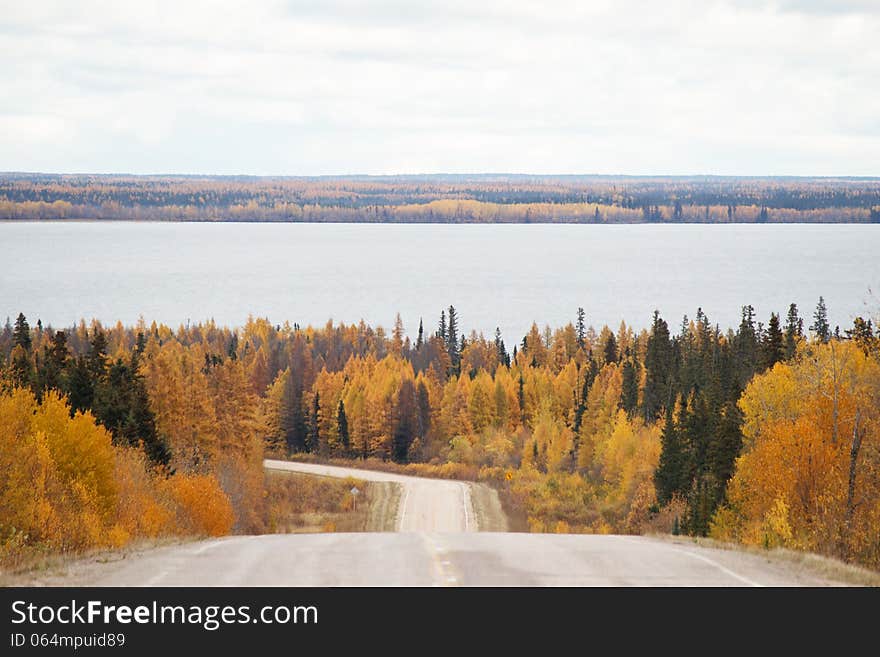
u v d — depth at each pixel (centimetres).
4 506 2702
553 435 9638
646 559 1822
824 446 3366
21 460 2925
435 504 7925
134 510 3547
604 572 1627
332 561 1766
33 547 2148
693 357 10225
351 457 11144
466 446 10312
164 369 6588
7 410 3095
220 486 5912
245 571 1623
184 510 4147
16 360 5978
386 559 1795
